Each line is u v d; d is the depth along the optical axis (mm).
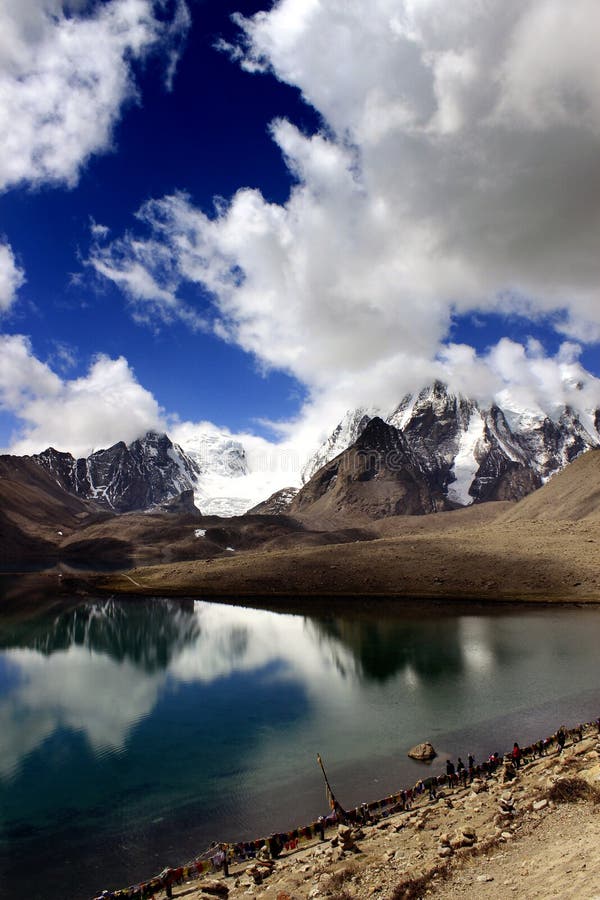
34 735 53188
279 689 66250
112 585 163125
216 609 126750
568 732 46344
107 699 63562
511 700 59469
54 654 86125
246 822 37031
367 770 43938
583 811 27531
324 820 34250
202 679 71312
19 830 36844
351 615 113438
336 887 24641
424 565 147500
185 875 29844
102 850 34312
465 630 95438
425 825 31328
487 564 143000
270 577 153125
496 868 22844
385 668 73625
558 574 132500
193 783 42844
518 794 33438
